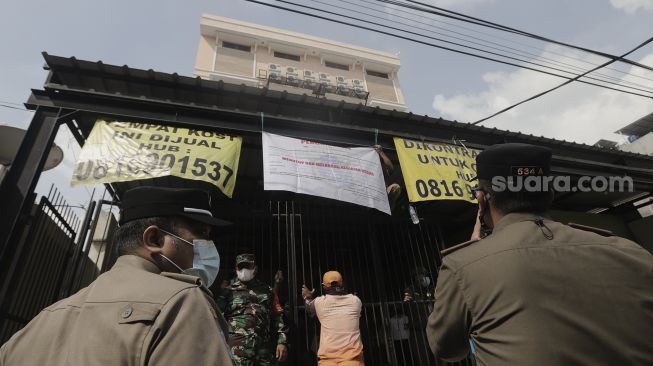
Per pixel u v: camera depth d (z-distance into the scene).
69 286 3.78
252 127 4.24
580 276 1.02
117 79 3.90
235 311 3.34
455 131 5.35
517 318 1.00
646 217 7.75
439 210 6.58
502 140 5.63
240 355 3.09
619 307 0.96
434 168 4.82
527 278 1.04
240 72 22.86
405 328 4.94
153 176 3.48
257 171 5.59
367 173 4.44
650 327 0.93
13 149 3.93
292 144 4.25
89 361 0.79
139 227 1.19
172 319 0.87
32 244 4.07
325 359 3.41
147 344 0.81
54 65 3.70
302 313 4.62
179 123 3.91
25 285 3.97
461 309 1.18
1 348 0.95
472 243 1.28
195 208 1.30
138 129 3.76
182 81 4.04
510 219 1.25
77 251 3.99
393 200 5.03
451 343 1.24
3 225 2.94
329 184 4.11
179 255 1.22
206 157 3.77
